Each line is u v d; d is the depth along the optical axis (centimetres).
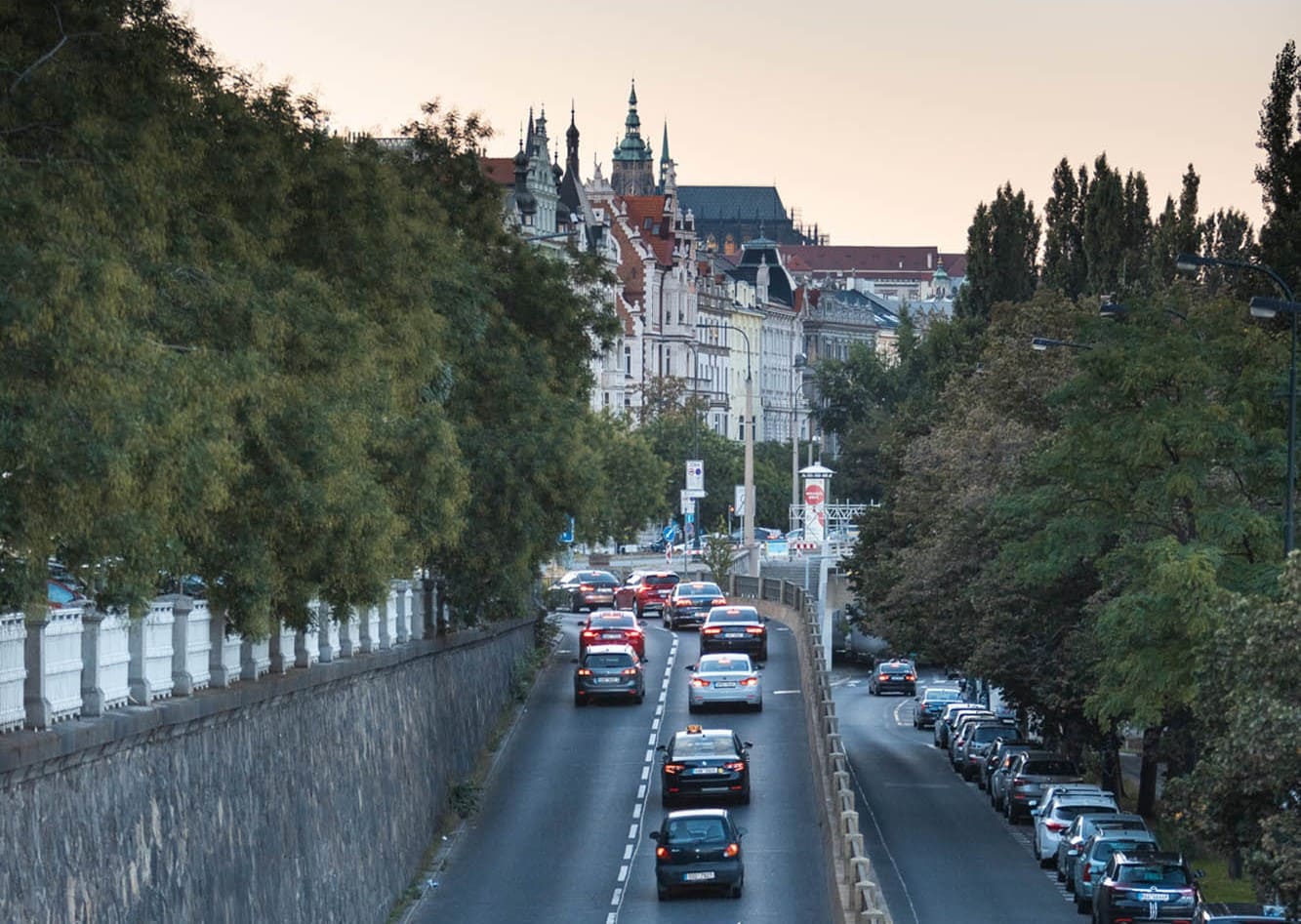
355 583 4869
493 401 7975
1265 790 4362
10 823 3017
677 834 6066
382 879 5856
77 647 3506
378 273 5219
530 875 6425
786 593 13862
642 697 9994
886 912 4862
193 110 4000
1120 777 9012
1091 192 13225
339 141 5134
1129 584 6931
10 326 2781
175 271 3747
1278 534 6116
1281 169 8069
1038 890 6669
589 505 8106
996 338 10350
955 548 9188
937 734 11894
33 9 3500
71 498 2892
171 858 3800
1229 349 6456
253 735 4534
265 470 4216
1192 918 5488
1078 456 6638
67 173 3195
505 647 9669
